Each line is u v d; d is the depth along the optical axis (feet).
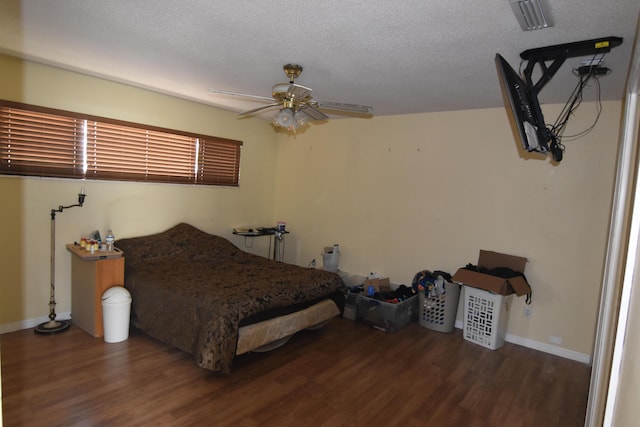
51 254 11.46
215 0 6.47
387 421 8.04
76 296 11.75
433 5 6.18
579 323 11.43
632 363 3.77
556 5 5.89
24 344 10.38
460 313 13.47
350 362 10.58
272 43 8.23
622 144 7.27
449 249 13.74
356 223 16.15
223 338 9.12
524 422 8.29
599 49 7.20
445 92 11.21
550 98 11.06
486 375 10.23
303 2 6.33
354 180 16.16
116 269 11.26
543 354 11.73
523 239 12.28
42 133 11.12
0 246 10.71
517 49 7.75
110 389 8.54
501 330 12.00
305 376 9.68
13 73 10.48
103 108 12.30
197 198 15.53
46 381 8.70
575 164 11.39
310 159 17.61
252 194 17.80
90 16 7.44
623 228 6.37
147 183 13.79
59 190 11.64
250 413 8.02
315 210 17.49
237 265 13.43
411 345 11.90
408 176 14.62
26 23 7.88
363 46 8.05
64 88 11.41
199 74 11.09
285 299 10.69
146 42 8.69
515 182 12.37
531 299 12.17
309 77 10.50
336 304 12.88
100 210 12.59
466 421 8.20
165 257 13.19
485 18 6.53
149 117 13.53
